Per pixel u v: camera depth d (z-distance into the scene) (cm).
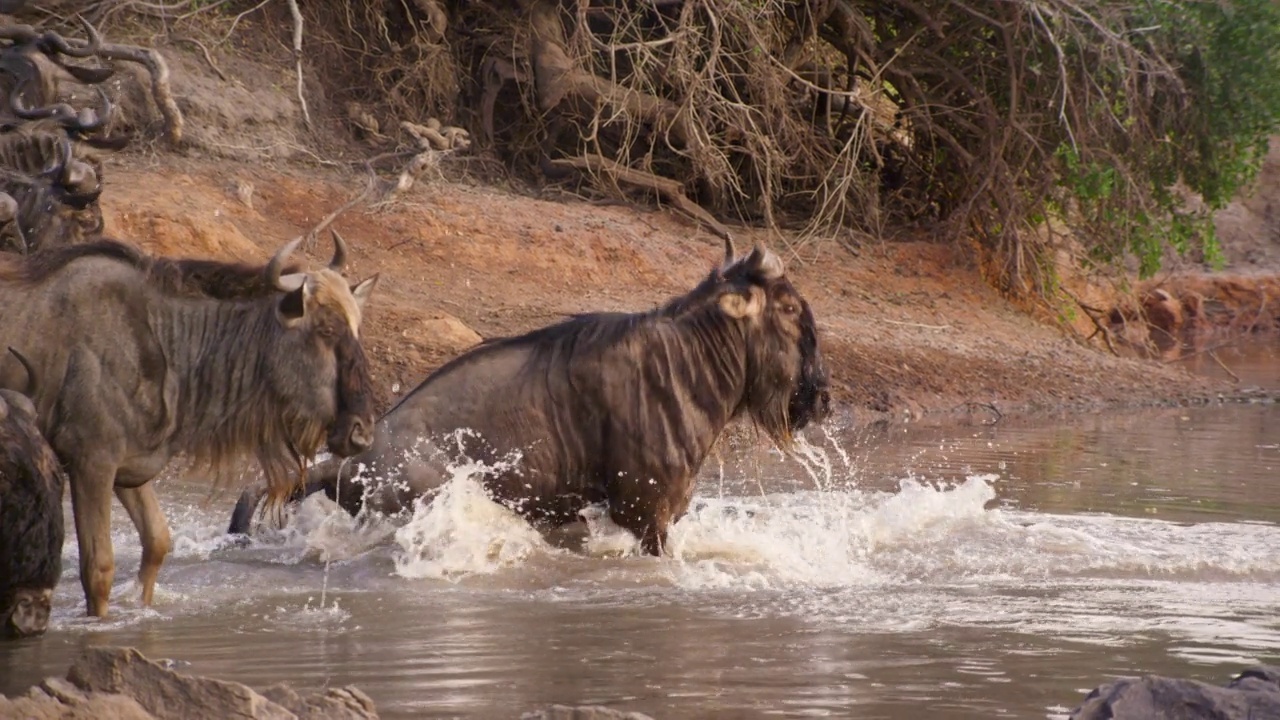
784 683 2253
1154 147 8462
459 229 6875
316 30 7988
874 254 8288
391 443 3359
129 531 3606
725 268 3522
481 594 2992
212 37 7525
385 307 5934
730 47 8119
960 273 8388
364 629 2650
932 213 9125
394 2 8256
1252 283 11606
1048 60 8375
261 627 2666
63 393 2648
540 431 3375
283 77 7619
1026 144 8531
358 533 3406
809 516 3900
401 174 7006
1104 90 8175
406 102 7931
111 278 2702
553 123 8169
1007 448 5469
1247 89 8250
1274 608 2903
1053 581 3192
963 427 6069
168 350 2733
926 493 4044
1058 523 3919
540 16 8012
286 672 2314
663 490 3388
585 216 7444
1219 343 10506
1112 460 5197
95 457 2673
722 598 2973
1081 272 9106
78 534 2694
